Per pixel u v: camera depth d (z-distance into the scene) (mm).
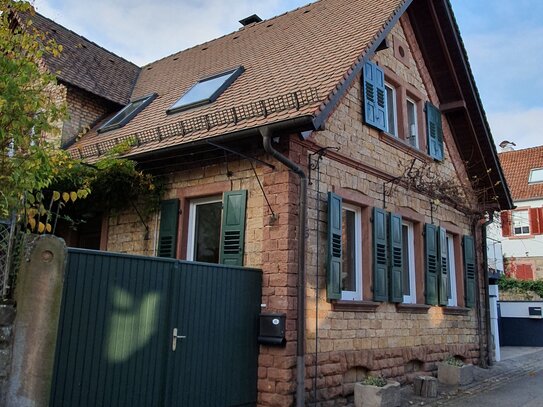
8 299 4254
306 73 8453
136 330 5578
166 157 8328
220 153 8203
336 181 8398
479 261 13414
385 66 10477
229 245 7781
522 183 30500
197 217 8758
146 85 13172
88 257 5184
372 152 9430
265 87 8719
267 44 11430
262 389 6984
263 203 7582
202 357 6305
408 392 9016
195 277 6336
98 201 9539
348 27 9961
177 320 6039
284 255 7133
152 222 9070
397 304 9469
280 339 6805
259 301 7223
